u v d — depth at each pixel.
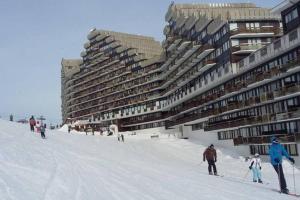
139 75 120.12
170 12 100.25
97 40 140.62
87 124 119.44
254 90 59.22
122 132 117.62
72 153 29.58
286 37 47.31
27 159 20.44
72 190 12.79
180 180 19.28
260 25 65.50
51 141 40.34
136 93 121.69
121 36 136.25
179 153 67.38
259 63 55.56
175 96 97.94
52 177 15.15
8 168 16.17
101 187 14.15
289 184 25.02
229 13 65.38
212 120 76.50
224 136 71.12
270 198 14.38
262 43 63.84
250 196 14.55
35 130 53.66
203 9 84.69
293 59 47.25
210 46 73.12
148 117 119.19
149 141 79.44
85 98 149.25
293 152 47.62
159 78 112.50
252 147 59.16
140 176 19.52
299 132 47.88
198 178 21.31
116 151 49.16
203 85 76.44
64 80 177.50
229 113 67.75
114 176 18.25
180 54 93.38
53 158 22.89
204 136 80.06
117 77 131.00
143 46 132.25
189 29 87.56
